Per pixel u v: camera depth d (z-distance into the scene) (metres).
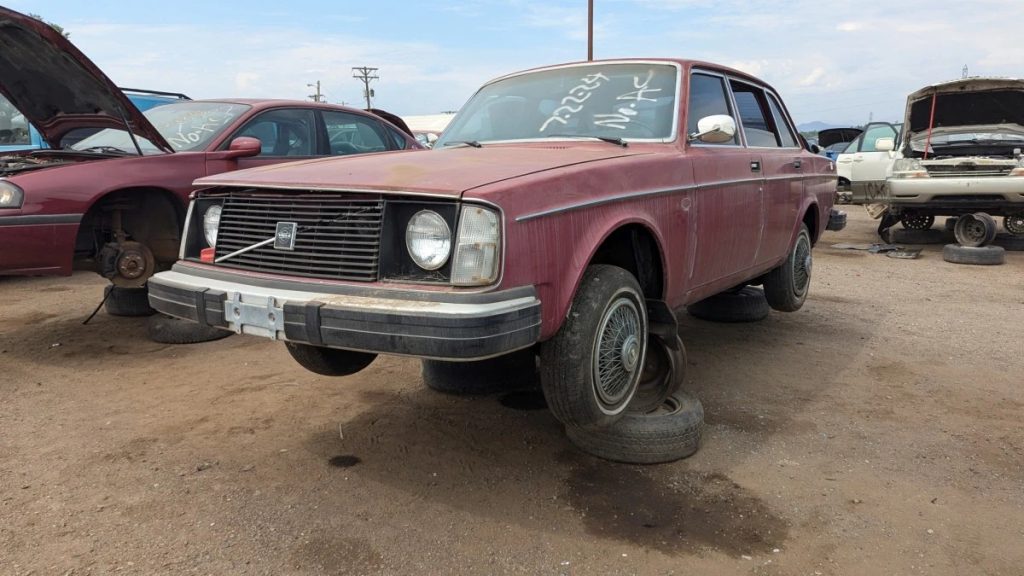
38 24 4.00
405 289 2.38
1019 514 2.72
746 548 2.48
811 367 4.52
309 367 3.55
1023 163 8.88
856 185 10.00
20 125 7.54
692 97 3.76
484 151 3.28
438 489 2.90
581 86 3.92
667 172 3.21
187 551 2.43
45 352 4.73
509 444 3.34
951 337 5.21
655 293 3.34
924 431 3.50
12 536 2.50
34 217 4.27
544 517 2.68
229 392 3.99
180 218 5.02
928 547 2.50
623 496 2.85
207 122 5.58
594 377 2.76
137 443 3.30
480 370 3.94
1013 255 9.39
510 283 2.35
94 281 7.25
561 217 2.56
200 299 2.72
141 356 4.66
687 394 3.47
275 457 3.17
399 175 2.57
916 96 9.73
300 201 2.63
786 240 4.82
